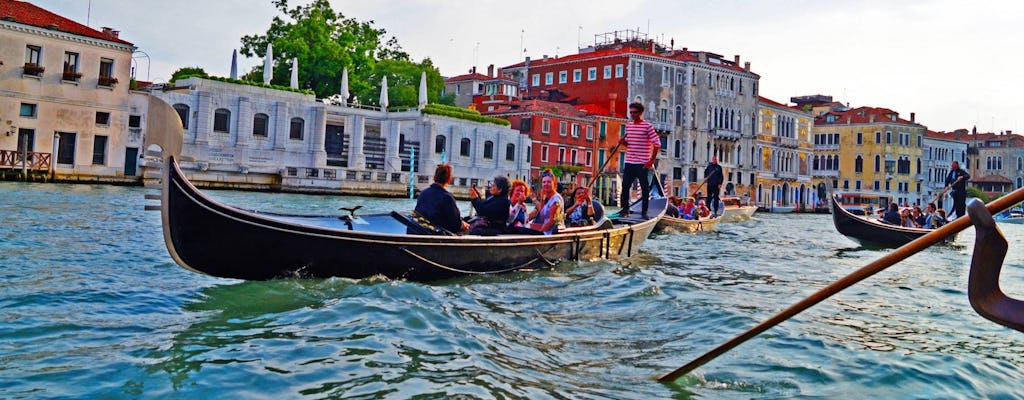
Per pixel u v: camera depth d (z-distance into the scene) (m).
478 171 50.34
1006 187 89.06
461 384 4.80
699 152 62.66
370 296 7.35
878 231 17.42
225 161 40.28
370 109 48.28
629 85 59.25
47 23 35.56
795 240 19.56
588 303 7.88
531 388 4.81
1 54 34.16
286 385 4.72
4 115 34.31
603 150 57.62
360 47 51.81
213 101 39.78
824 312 7.82
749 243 17.62
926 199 79.06
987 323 7.50
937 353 6.09
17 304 6.79
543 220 10.64
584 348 5.98
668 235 18.53
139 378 4.80
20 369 4.90
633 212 15.88
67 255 10.10
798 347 6.05
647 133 13.88
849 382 5.15
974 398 4.96
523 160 52.75
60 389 4.55
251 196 33.38
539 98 64.12
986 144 91.81
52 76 35.66
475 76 67.69
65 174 35.41
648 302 7.96
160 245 11.79
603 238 11.42
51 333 5.82
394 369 5.08
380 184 43.12
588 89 61.69
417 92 55.97
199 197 7.27
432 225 8.98
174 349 5.45
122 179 37.06
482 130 50.41
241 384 4.73
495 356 5.53
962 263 13.93
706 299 8.33
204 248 7.50
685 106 61.78
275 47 48.56
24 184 30.89
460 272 9.02
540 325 6.74
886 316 7.73
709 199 24.55
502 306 7.51
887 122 74.50
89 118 36.84
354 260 8.12
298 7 49.97
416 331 6.07
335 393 4.59
